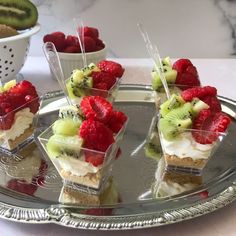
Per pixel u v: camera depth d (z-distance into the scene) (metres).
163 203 0.25
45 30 0.50
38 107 0.33
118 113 0.29
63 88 0.35
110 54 0.52
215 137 0.28
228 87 0.43
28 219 0.23
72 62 0.42
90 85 0.36
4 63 0.39
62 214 0.24
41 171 0.29
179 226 0.24
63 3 0.49
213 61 0.49
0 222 0.25
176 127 0.28
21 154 0.32
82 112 0.28
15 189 0.27
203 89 0.31
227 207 0.26
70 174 0.27
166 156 0.29
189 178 0.28
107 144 0.27
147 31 0.50
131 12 0.49
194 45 0.51
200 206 0.24
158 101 0.37
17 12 0.41
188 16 0.49
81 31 0.43
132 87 0.40
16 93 0.32
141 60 0.50
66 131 0.27
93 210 0.25
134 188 0.27
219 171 0.29
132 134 0.34
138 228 0.23
